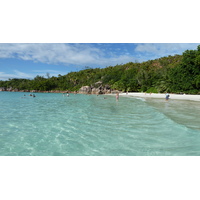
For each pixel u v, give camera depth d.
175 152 5.72
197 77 40.12
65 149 6.05
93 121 10.41
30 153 5.75
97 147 6.21
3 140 6.98
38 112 14.57
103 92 78.50
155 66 97.94
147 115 12.34
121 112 14.00
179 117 11.09
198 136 7.19
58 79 128.00
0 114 13.49
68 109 16.48
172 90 47.09
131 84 72.94
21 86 124.88
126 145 6.36
